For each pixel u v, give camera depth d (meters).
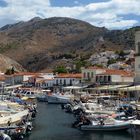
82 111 77.19
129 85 104.31
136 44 104.19
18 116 62.94
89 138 55.50
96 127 60.91
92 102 91.38
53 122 73.81
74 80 172.25
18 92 139.12
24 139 54.53
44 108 107.12
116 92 118.06
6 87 161.50
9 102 85.69
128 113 69.12
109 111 72.50
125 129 59.91
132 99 93.12
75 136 57.28
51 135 58.06
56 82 178.62
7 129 52.62
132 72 146.50
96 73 141.00
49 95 128.62
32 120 76.56
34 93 138.12
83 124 63.47
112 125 60.22
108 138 55.38
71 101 108.88
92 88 113.12
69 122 73.81
